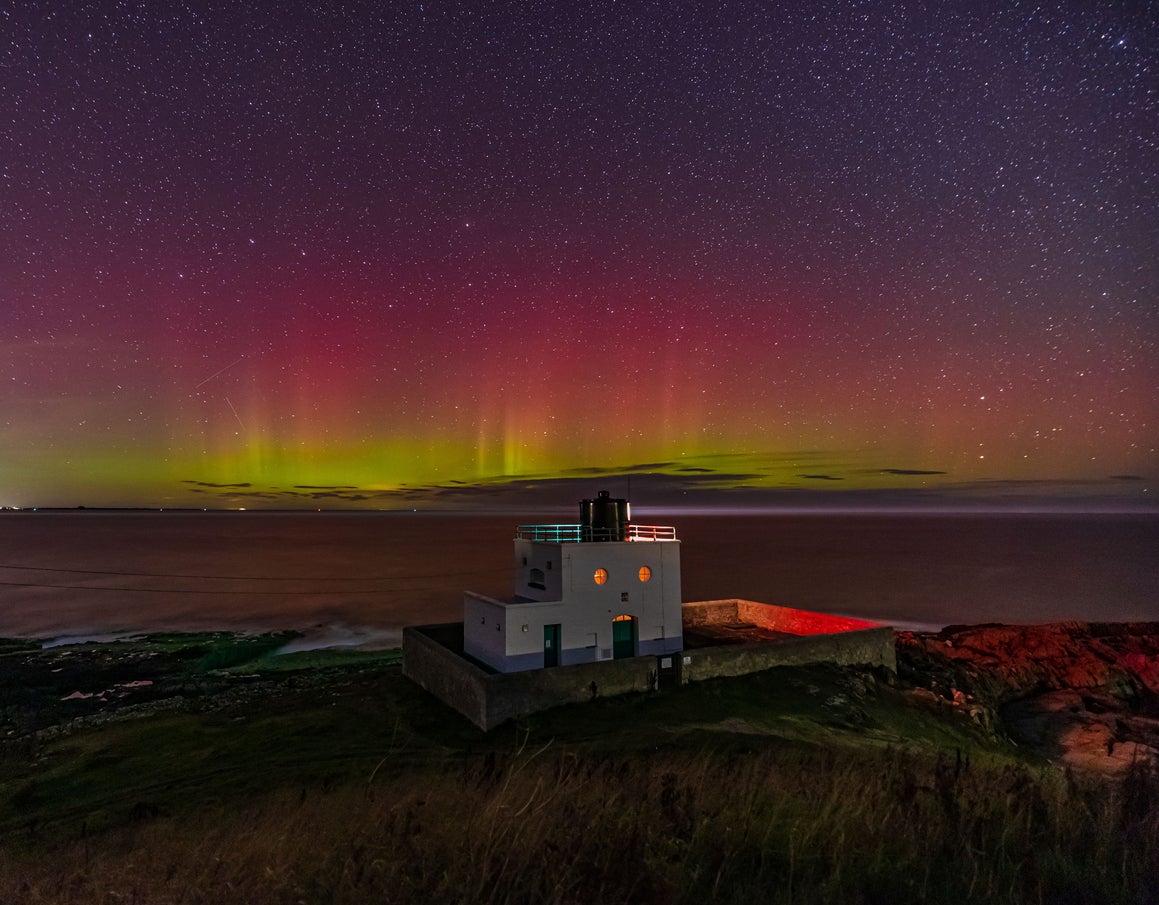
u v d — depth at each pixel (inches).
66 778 789.9
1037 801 268.4
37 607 2664.9
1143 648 1480.1
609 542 949.2
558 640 908.0
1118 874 203.5
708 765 431.2
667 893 196.7
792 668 971.3
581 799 293.3
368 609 2556.6
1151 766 338.0
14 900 311.9
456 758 683.4
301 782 634.8
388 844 257.1
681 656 897.5
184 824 495.5
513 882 204.5
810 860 219.0
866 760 482.3
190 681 1456.7
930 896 193.8
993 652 1375.5
